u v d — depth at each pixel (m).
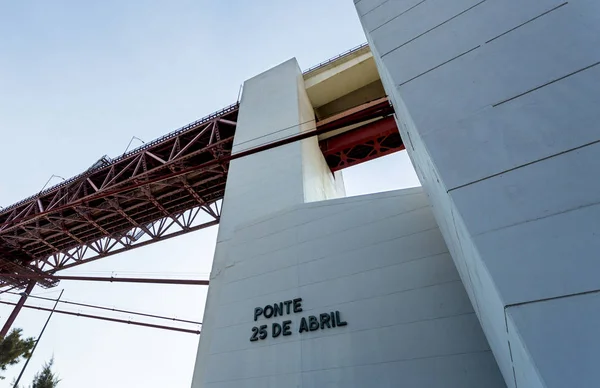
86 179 36.19
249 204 17.14
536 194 3.34
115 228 39.50
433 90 4.95
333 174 25.91
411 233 9.19
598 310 2.50
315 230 10.95
